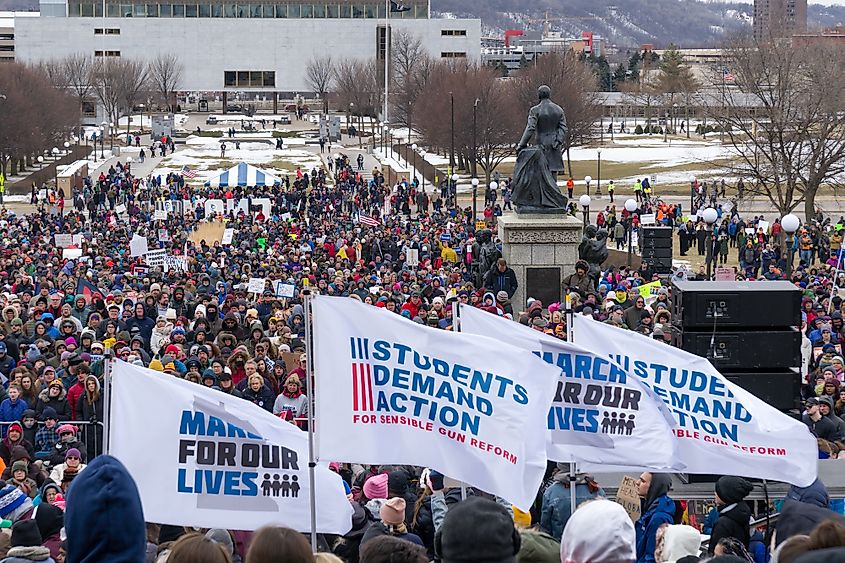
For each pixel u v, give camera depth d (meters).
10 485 23.95
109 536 10.61
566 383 22.06
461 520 11.20
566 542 11.65
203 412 20.38
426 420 20.38
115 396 20.34
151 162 198.38
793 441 22.69
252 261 73.12
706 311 28.22
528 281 63.94
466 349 20.47
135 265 70.88
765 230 90.88
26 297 52.41
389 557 12.76
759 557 20.88
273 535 11.50
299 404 32.56
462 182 167.50
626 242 105.06
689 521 26.00
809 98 111.94
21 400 33.50
